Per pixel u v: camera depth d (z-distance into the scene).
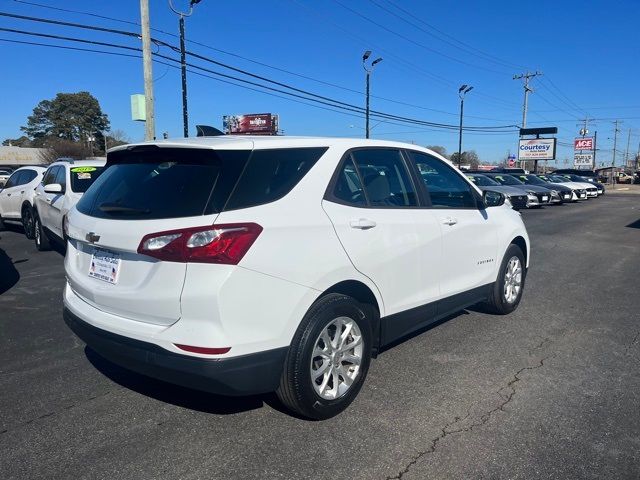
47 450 3.06
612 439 3.19
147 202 3.12
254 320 2.93
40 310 5.97
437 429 3.31
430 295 4.32
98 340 3.21
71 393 3.81
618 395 3.80
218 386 2.89
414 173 4.32
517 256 5.79
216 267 2.80
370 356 3.70
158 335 2.91
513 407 3.60
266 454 3.02
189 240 2.82
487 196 5.37
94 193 3.67
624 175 83.44
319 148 3.55
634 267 8.88
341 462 2.95
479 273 5.09
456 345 4.82
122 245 3.06
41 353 4.62
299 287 3.12
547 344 4.88
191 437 3.20
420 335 5.11
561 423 3.38
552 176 33.69
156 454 3.02
